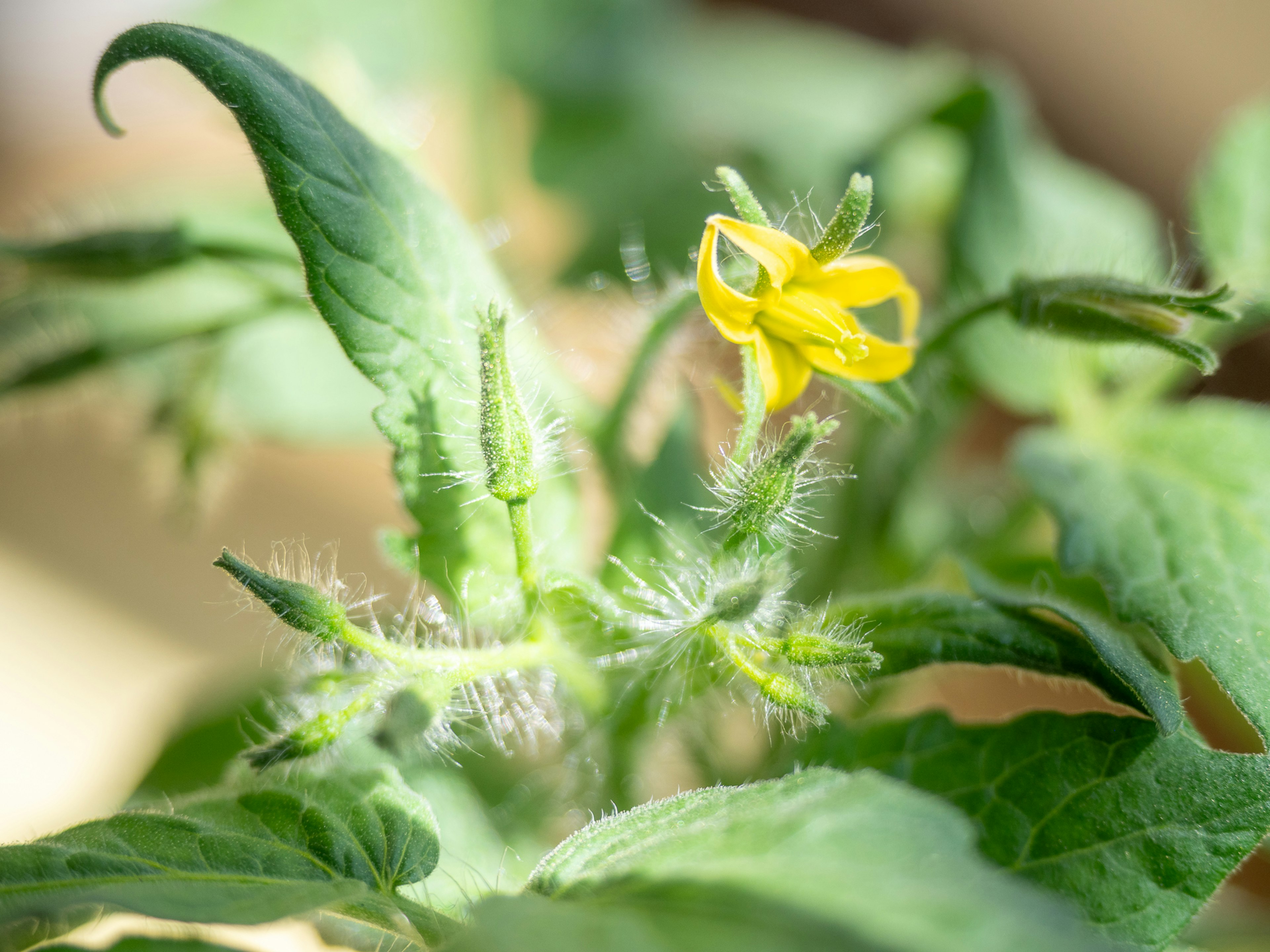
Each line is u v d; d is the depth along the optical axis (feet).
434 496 0.57
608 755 0.62
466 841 0.62
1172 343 0.56
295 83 0.56
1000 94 0.72
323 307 0.55
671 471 0.63
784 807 0.50
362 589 0.58
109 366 0.68
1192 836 0.54
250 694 0.73
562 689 0.62
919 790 0.57
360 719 0.56
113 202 0.77
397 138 0.61
